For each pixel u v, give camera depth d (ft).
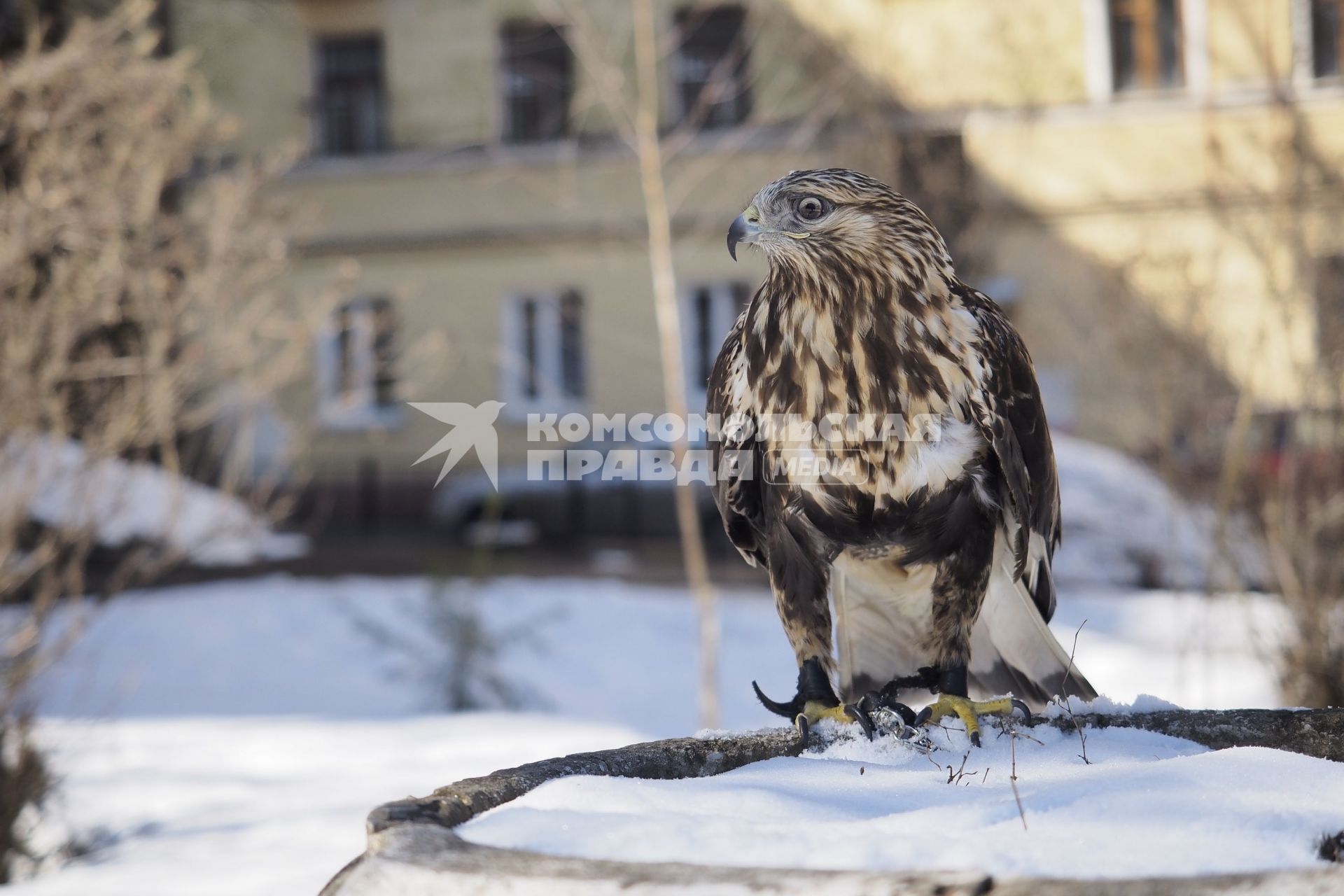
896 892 5.46
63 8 28.91
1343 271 26.89
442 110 67.10
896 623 12.78
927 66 57.82
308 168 66.95
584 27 34.96
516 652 36.60
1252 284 30.17
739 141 56.18
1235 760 8.00
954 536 11.89
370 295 67.62
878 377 11.63
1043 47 59.52
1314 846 6.34
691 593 46.16
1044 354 52.95
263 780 23.67
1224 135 44.39
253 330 29.14
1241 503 25.29
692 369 63.57
